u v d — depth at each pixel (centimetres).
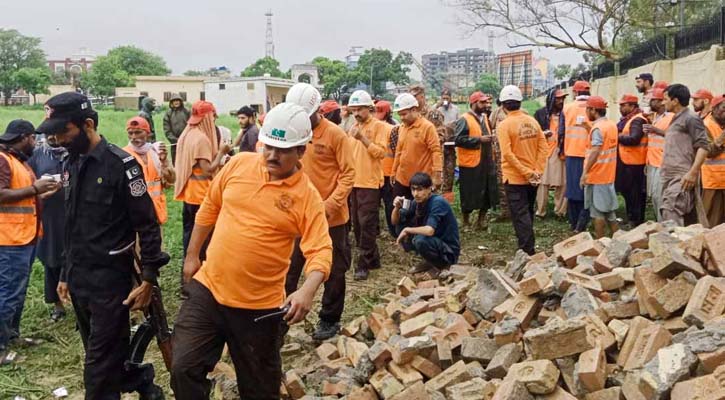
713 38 1343
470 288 553
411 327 507
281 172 371
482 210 1066
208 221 405
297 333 613
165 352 443
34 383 546
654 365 353
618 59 2081
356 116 841
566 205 1138
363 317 607
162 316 442
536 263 586
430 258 743
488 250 934
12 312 585
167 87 7619
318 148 574
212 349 384
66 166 437
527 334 398
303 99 558
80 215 420
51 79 8981
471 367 431
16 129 585
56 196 659
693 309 399
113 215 420
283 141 361
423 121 869
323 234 381
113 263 423
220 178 390
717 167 770
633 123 978
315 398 446
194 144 733
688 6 1970
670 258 420
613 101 2069
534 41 2111
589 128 982
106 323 425
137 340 441
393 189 912
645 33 2278
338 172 583
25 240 586
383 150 800
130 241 429
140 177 422
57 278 680
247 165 383
